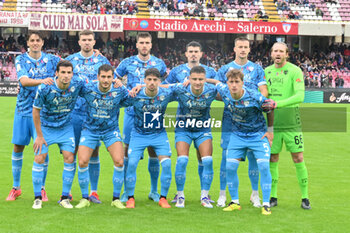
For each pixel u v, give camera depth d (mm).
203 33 38344
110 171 9789
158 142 6988
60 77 6305
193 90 6738
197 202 7332
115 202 6879
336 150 12977
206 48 38594
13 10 36812
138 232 5598
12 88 29281
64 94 6508
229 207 6824
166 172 6934
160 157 6965
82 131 6934
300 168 7039
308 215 6590
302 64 37406
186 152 7012
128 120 7656
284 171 10070
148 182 8844
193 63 7465
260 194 8070
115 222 6004
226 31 34844
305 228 5922
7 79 33219
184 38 38281
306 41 39969
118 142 6934
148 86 6652
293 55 38688
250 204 7266
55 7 37031
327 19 38781
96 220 6078
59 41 36750
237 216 6461
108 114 6785
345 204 7285
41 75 7246
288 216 6516
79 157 6777
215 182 8992
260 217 6426
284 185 8711
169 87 6902
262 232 5711
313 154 12328
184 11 37188
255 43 39000
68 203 6770
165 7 37875
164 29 34469
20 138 7148
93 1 37094
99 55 7738
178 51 38219
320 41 39938
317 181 9070
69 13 35094
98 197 7496
